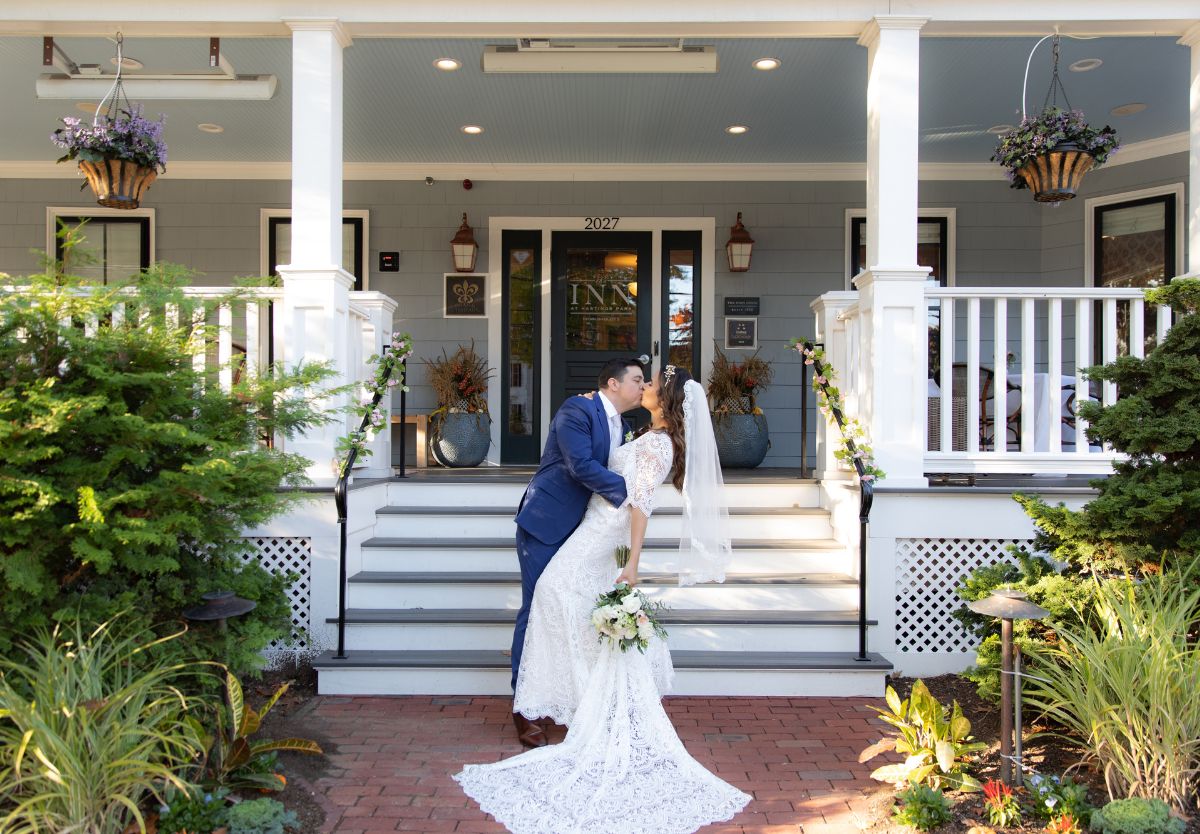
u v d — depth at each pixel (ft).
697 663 13.79
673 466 12.26
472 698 13.71
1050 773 10.44
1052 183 16.63
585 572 11.68
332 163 15.65
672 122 22.74
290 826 9.28
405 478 17.74
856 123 22.77
